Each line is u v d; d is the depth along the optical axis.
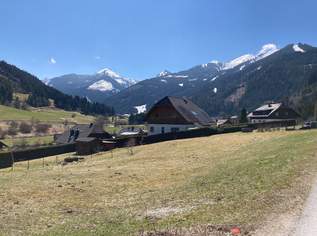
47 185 33.31
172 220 17.62
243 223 15.69
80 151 82.69
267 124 90.56
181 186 28.34
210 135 81.69
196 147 60.66
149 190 29.03
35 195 28.84
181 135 82.25
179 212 19.33
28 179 38.38
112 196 27.80
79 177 38.31
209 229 15.14
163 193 26.42
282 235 13.91
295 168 25.88
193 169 38.38
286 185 21.55
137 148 69.50
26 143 119.38
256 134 69.69
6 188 31.91
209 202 20.70
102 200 26.47
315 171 24.56
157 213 19.89
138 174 38.41
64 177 38.91
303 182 21.94
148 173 38.75
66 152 88.50
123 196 27.44
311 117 138.88
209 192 23.44
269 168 27.22
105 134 117.94
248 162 32.56
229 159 40.81
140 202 24.20
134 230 16.48
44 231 18.50
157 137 82.75
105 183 33.78
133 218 19.36
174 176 35.22
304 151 32.91
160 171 39.59
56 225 19.72
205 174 32.59
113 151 72.25
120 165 48.88
